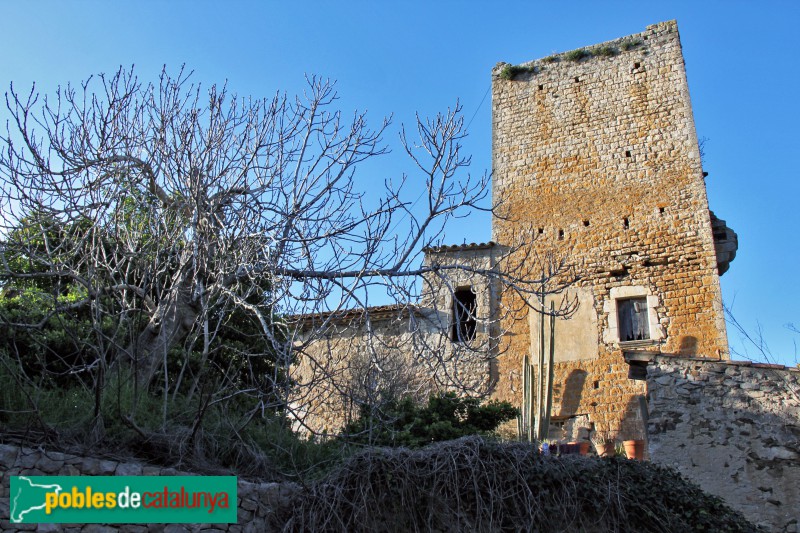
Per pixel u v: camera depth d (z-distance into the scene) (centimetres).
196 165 913
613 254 1927
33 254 818
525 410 1698
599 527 800
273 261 896
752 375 991
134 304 912
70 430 721
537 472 816
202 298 902
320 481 829
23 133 791
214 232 913
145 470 712
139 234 948
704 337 1755
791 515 906
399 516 801
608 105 2122
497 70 2311
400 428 1213
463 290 1956
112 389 820
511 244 2016
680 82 2064
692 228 1880
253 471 839
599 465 855
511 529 790
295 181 962
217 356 1170
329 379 991
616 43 2189
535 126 2183
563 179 2077
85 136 873
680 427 995
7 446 636
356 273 947
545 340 1848
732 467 952
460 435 1218
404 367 1400
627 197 1983
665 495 833
